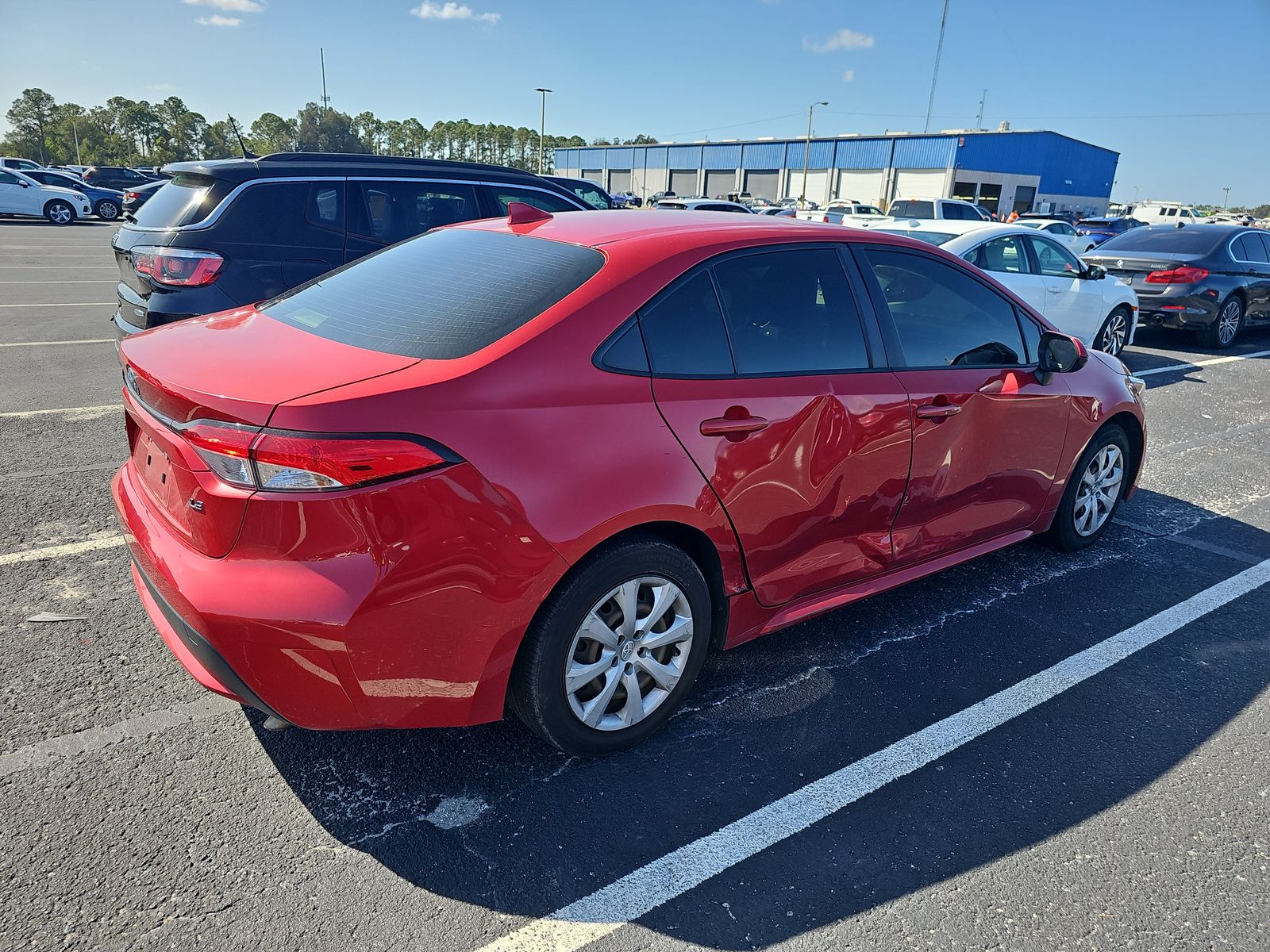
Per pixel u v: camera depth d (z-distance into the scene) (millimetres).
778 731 2822
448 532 2094
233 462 1993
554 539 2229
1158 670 3291
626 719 2607
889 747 2764
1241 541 4645
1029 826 2430
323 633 2016
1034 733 2865
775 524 2793
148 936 1931
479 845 2268
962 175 53625
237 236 5598
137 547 2354
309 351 2365
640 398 2422
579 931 2016
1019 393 3562
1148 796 2576
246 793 2412
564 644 2377
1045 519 4059
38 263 15445
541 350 2301
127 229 5875
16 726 2639
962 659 3318
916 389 3148
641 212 3332
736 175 69688
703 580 2666
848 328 3025
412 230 6363
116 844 2195
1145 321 11070
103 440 5402
